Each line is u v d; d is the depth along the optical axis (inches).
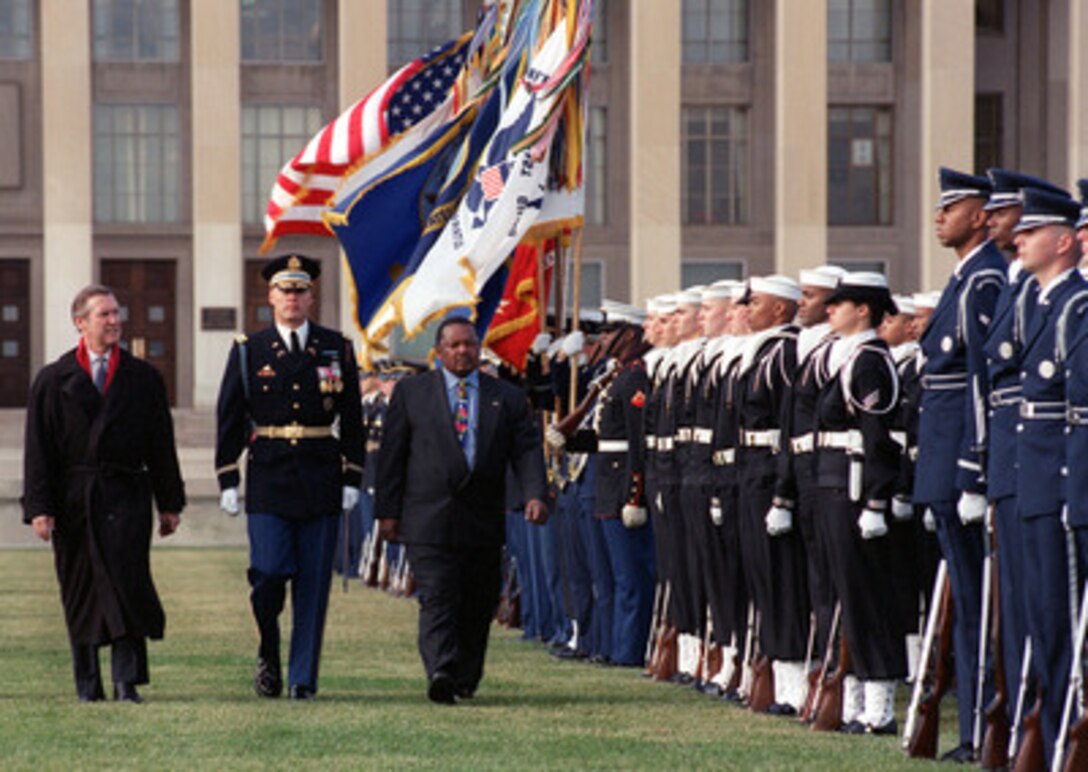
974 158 6117.1
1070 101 5940.0
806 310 1444.4
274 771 1155.9
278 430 1508.4
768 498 1465.3
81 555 1476.4
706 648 1604.3
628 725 1366.9
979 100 6127.0
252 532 1505.9
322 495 1509.6
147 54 5959.6
